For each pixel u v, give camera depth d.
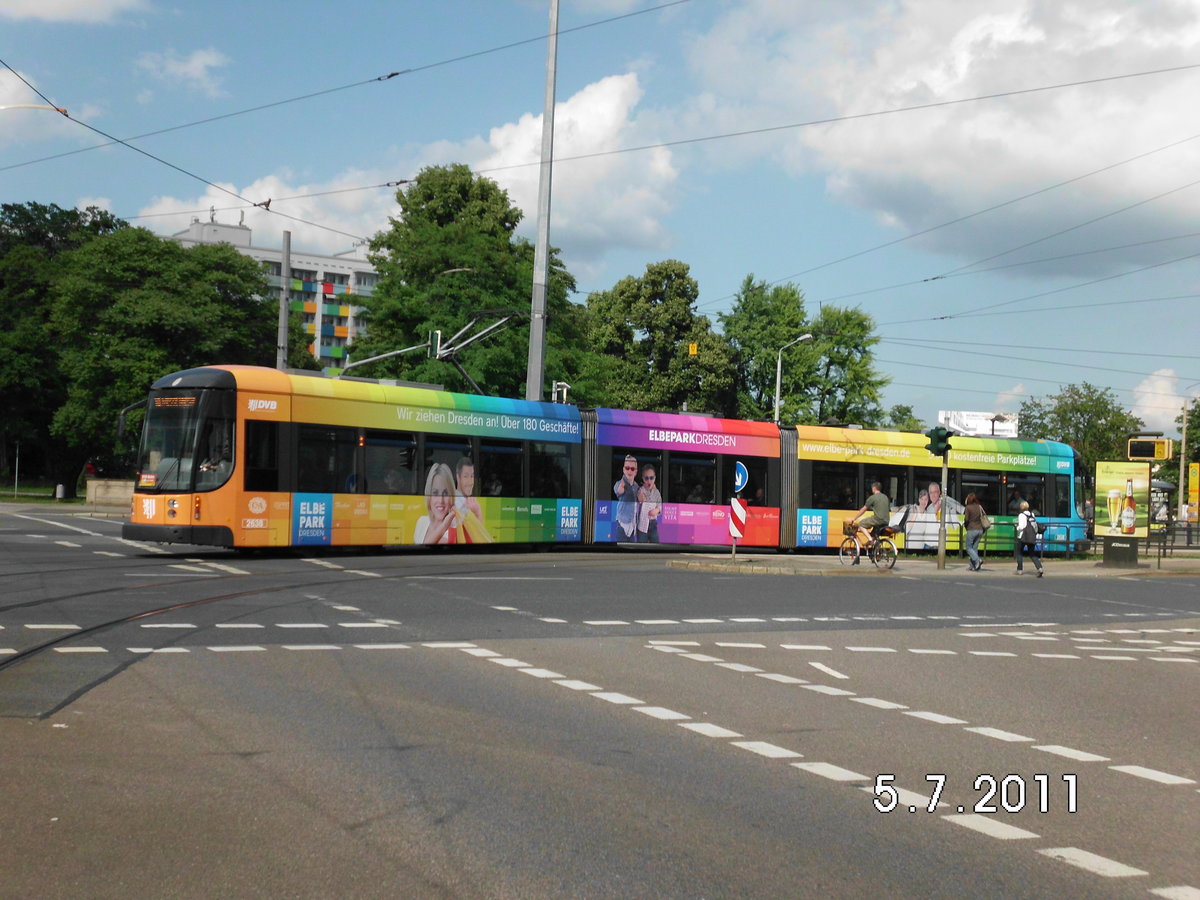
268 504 23.41
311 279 137.12
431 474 26.27
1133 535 34.84
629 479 30.16
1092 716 9.60
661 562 26.69
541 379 33.06
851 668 11.84
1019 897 4.95
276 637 12.13
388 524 25.39
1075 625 17.66
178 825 5.62
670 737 8.03
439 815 5.90
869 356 78.19
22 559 20.78
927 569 29.69
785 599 19.20
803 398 76.88
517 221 61.69
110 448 65.44
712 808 6.21
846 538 28.72
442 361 48.56
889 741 8.19
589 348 60.75
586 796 6.36
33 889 4.73
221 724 7.91
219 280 64.56
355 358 53.09
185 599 15.19
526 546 29.41
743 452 32.19
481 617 14.63
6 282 78.81
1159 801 6.75
